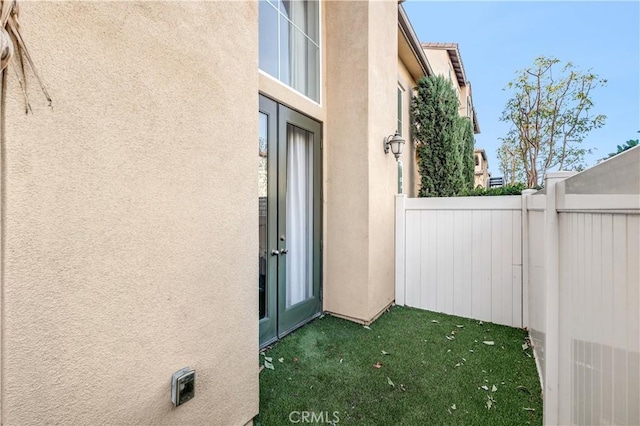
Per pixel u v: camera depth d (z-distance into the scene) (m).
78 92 1.24
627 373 1.05
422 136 7.67
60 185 1.19
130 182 1.42
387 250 4.67
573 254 1.61
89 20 1.27
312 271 4.18
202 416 1.76
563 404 1.75
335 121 4.34
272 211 3.47
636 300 0.99
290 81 3.89
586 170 1.39
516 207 3.99
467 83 13.37
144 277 1.48
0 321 1.05
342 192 4.27
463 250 4.36
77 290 1.24
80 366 1.25
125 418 1.40
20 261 1.09
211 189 1.82
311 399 2.45
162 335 1.56
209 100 1.81
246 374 2.08
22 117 1.08
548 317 1.92
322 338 3.57
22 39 1.08
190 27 1.70
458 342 3.46
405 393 2.52
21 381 1.09
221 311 1.89
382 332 3.75
